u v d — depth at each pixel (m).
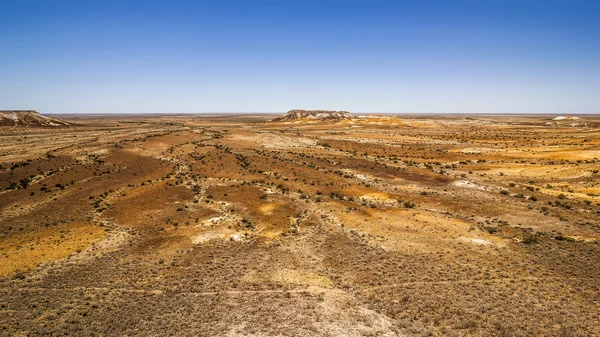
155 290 25.89
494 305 22.62
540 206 47.75
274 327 20.66
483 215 43.91
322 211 45.50
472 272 27.83
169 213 44.94
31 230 38.88
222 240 36.34
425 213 45.09
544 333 19.52
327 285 26.50
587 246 33.44
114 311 22.73
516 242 34.78
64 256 32.06
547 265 29.16
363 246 34.19
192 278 27.75
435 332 20.03
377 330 20.33
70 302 23.91
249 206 47.59
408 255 31.73
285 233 38.34
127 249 34.00
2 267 29.55
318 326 20.73
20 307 23.11
